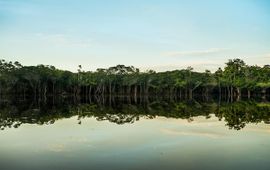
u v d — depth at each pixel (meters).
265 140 28.14
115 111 61.09
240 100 111.06
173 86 156.12
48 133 32.09
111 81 155.00
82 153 22.86
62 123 40.50
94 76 155.25
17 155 22.34
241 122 40.91
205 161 20.66
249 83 138.00
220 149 24.28
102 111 60.78
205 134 31.41
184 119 45.22
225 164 19.91
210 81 150.62
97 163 20.11
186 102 98.12
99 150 23.83
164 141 27.61
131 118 46.94
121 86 164.12
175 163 20.16
